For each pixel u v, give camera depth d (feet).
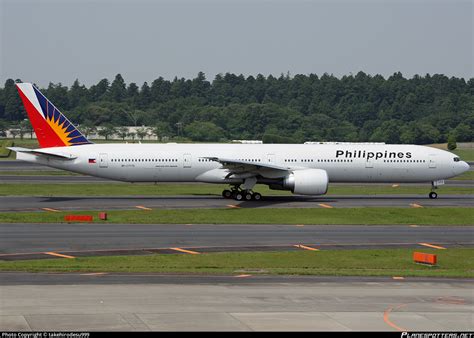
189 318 184.75
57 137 512.63
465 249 329.72
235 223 392.68
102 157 504.84
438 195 569.23
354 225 396.37
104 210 436.35
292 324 181.37
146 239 336.29
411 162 524.52
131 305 197.36
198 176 508.53
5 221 385.09
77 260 281.74
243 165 488.44
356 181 529.86
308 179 486.79
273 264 284.41
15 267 258.57
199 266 273.95
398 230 382.01
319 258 299.99
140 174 507.30
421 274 261.24
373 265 289.94
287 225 390.01
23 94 508.94
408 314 194.29
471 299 215.72
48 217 400.47
